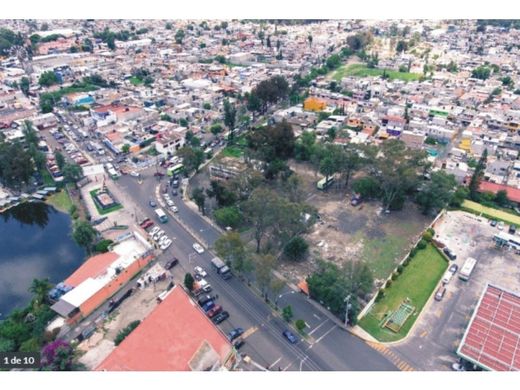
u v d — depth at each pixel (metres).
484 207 151.12
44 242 138.88
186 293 98.75
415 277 116.56
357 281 101.00
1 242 139.62
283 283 100.00
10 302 112.00
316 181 173.12
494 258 124.56
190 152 170.38
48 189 166.25
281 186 162.75
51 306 101.81
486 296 104.19
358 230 138.50
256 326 99.38
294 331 97.94
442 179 141.75
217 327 91.94
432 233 132.50
